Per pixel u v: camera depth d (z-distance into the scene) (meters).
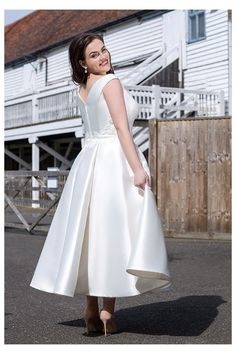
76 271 3.92
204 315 4.83
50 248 4.20
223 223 10.53
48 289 4.10
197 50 17.77
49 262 4.16
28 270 7.46
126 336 4.15
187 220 10.85
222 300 5.48
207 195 10.66
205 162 10.66
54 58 25.38
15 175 12.47
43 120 20.14
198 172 10.73
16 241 10.56
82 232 3.99
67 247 3.96
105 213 4.02
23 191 12.27
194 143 10.75
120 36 21.16
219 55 17.06
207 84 17.41
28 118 21.11
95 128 4.21
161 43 19.14
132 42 20.53
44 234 11.74
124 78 17.66
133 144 4.02
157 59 18.06
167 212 11.02
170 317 4.77
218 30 17.09
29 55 26.59
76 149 24.06
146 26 19.86
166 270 3.84
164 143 11.00
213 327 4.42
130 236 3.98
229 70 16.75
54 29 26.98
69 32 24.59
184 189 10.86
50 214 13.02
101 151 4.14
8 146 25.17
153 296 5.72
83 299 5.72
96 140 4.20
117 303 5.38
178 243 10.02
